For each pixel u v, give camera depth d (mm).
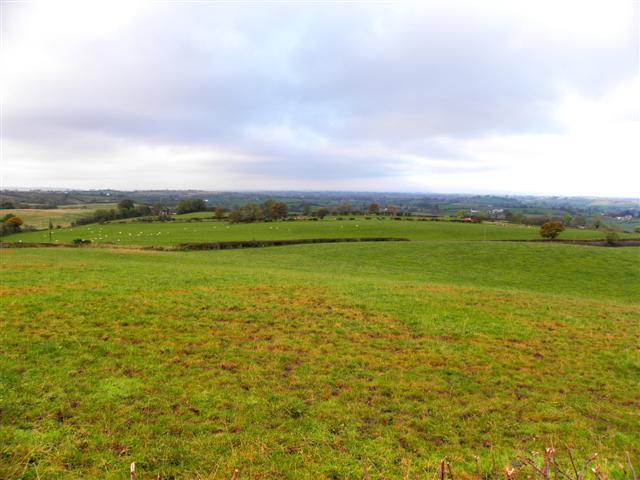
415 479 7008
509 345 13953
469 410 9539
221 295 18766
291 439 8023
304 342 13320
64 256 36375
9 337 11945
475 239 67375
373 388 10422
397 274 36656
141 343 12352
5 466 6664
